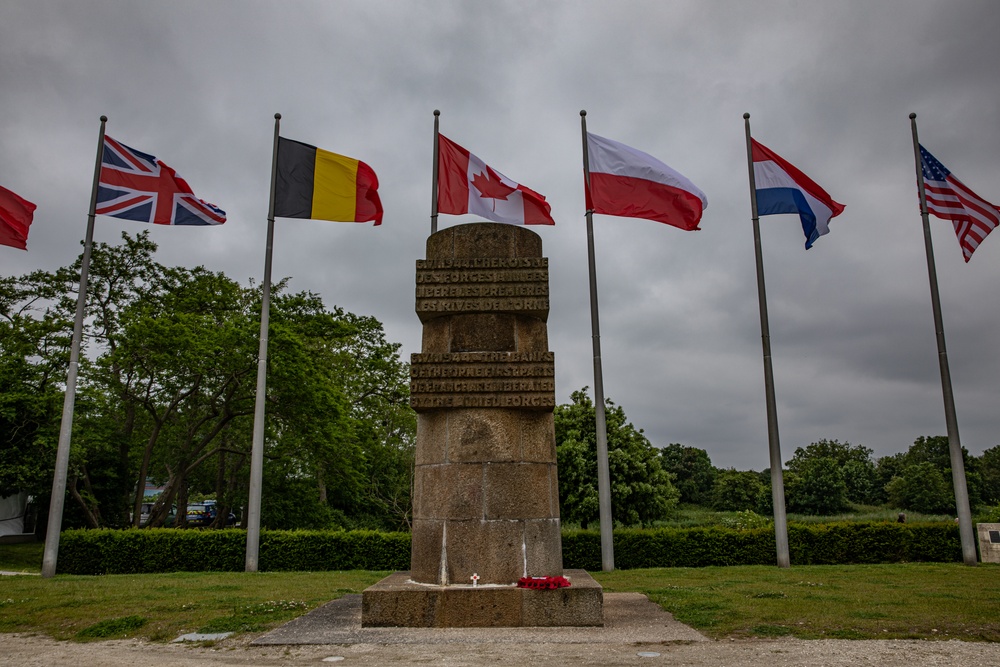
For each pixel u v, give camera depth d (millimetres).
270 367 23047
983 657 7109
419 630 8570
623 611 9977
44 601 11008
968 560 17422
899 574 14938
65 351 24344
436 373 9680
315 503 30781
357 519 36500
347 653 7504
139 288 30094
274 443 28094
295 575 15836
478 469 9398
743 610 9648
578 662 7020
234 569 17875
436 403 9602
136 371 24922
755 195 18922
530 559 9195
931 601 10438
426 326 10305
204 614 9789
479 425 9531
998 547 18172
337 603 10812
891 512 53812
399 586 9094
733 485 59344
